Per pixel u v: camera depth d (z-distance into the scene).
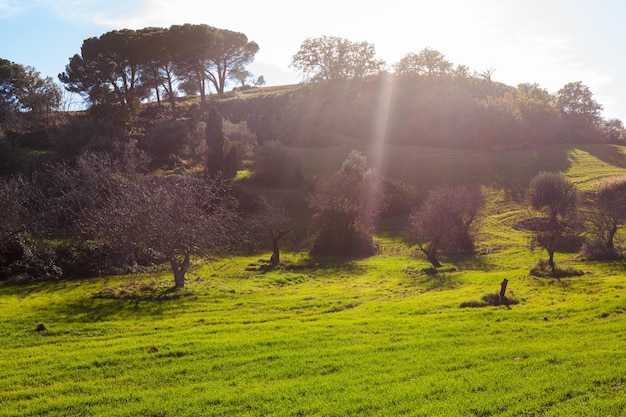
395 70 128.00
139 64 99.25
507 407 12.15
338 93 122.25
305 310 28.31
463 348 17.84
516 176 85.75
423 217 52.91
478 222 66.12
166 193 39.72
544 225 65.31
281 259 56.53
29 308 29.66
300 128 108.62
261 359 17.19
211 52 107.38
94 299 32.53
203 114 110.38
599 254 47.69
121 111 95.31
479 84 131.25
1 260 45.97
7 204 47.72
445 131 107.81
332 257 58.03
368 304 29.61
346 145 105.81
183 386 14.75
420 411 11.97
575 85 122.69
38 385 15.31
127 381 15.36
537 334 19.61
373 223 70.06
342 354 17.52
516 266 48.56
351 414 12.10
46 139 89.25
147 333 22.61
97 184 58.53
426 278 41.12
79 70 99.62
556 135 109.75
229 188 70.56
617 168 86.12
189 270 44.78
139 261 46.56
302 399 13.12
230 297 33.53
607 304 24.38
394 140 109.50
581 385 13.23
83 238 48.66
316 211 68.44
